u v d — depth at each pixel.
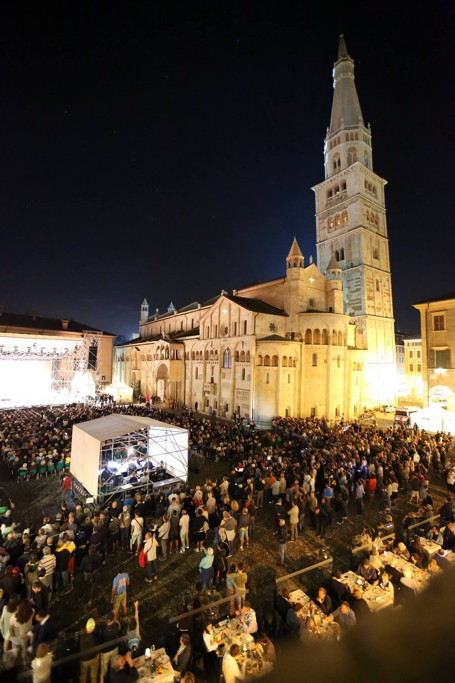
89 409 45.12
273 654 9.01
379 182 64.50
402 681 2.02
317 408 45.75
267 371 45.16
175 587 14.13
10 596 11.15
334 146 65.06
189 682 8.49
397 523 19.19
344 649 2.40
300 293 48.31
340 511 19.25
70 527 15.52
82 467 22.64
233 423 46.31
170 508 16.94
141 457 24.11
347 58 64.88
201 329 57.03
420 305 46.34
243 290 57.31
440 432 33.25
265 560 15.95
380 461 23.83
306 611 10.98
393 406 55.88
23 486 23.98
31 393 64.62
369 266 59.16
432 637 2.24
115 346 91.75
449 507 17.66
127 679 8.74
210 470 27.11
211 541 17.47
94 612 12.76
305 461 23.86
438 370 44.34
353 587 12.27
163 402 64.06
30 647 9.87
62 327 80.56
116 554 16.38
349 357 49.97
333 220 64.06
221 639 10.18
